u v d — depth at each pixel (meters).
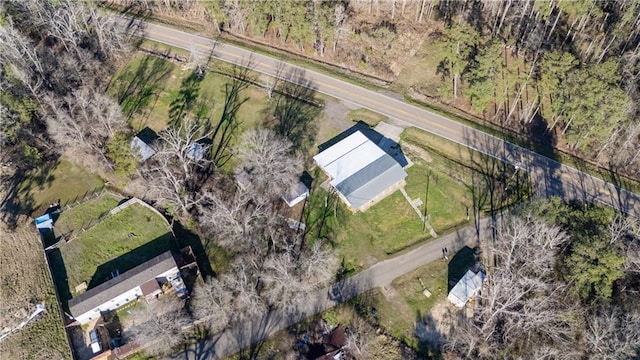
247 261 86.19
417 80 109.62
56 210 94.38
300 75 111.81
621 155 97.00
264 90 109.00
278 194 93.06
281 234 89.38
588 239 75.44
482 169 97.19
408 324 80.56
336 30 107.69
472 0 117.31
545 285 73.81
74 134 95.25
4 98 94.12
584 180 95.25
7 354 79.25
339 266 86.44
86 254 88.81
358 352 77.38
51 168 100.00
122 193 96.19
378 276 85.19
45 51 111.69
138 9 127.38
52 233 91.50
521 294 70.56
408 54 113.56
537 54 109.56
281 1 105.44
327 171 94.12
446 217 91.38
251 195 91.69
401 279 84.75
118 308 83.50
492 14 116.88
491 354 76.06
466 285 81.19
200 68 110.62
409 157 98.88
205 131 103.06
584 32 109.75
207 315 79.69
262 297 82.75
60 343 79.81
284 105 106.38
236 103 107.12
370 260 87.06
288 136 101.56
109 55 116.12
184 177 96.62
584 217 80.69
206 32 121.12
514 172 96.25
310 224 90.94
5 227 92.62
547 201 82.69
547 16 108.25
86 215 93.50
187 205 89.19
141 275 82.38
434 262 86.31
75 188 97.19
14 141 98.06
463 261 86.19
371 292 83.56
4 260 88.81
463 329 79.44
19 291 85.38
